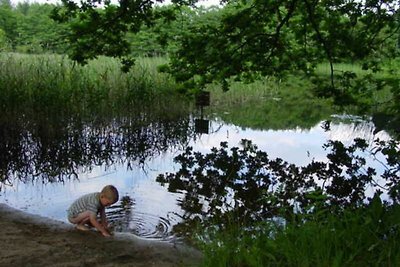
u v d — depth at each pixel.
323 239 3.91
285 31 12.68
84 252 5.00
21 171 9.71
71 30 10.08
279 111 22.08
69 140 11.70
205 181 9.24
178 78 12.06
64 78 12.66
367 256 3.78
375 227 4.17
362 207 5.01
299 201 7.68
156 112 14.38
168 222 6.66
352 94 12.40
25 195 7.94
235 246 4.25
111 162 10.84
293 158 11.70
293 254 3.84
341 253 3.61
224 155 12.01
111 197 5.73
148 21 10.23
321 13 11.97
